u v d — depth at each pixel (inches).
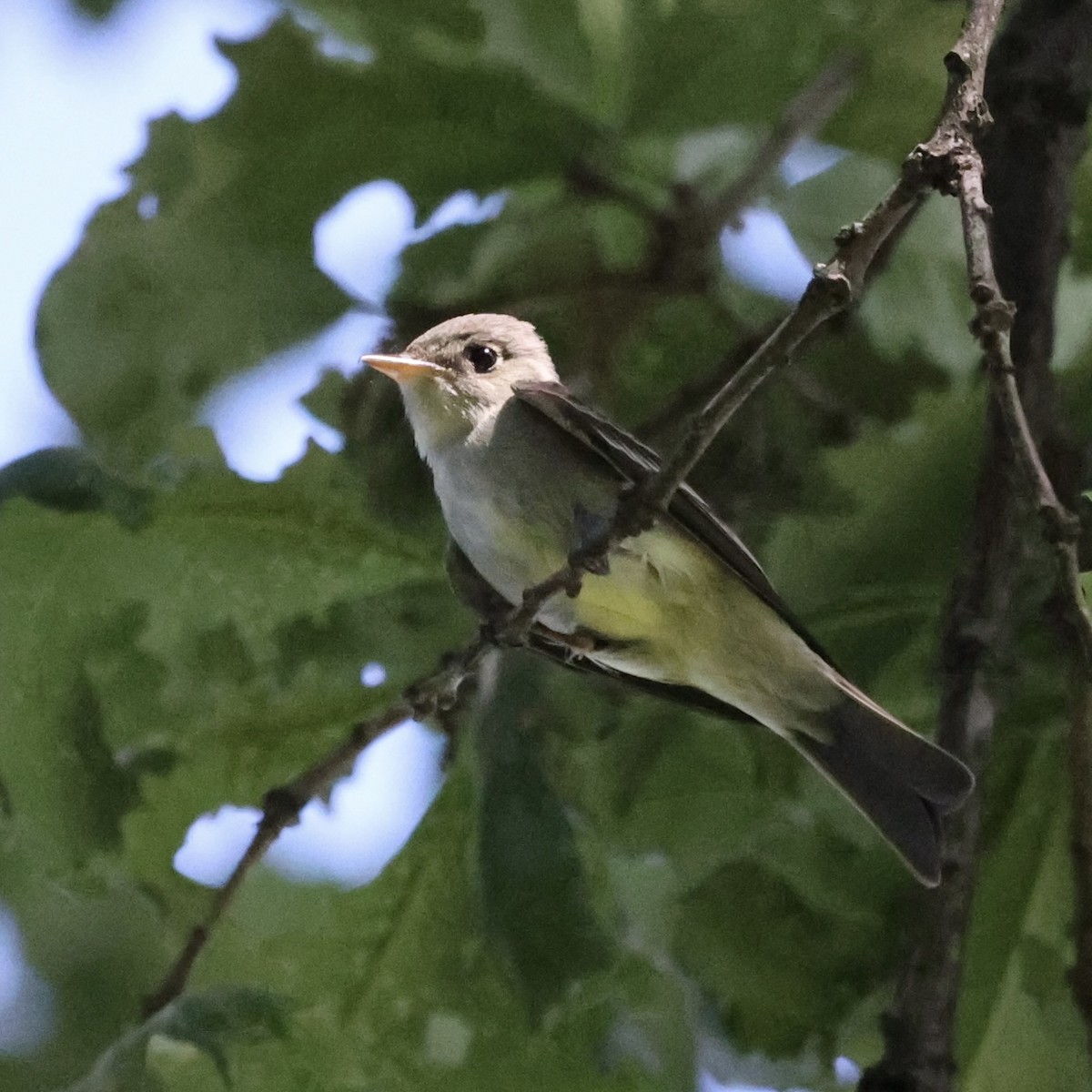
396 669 371.6
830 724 363.3
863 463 356.2
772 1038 389.4
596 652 366.3
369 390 389.4
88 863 351.3
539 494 372.5
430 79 360.2
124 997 452.8
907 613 363.3
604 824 374.3
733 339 402.6
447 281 390.3
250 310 374.0
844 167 374.0
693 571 358.0
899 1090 306.5
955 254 372.5
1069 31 350.0
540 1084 377.4
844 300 242.8
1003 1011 369.1
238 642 362.6
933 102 364.2
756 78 357.1
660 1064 382.0
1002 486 323.0
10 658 347.6
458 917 375.6
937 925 317.1
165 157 365.7
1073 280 382.6
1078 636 244.8
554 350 408.2
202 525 355.9
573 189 373.4
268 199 369.7
